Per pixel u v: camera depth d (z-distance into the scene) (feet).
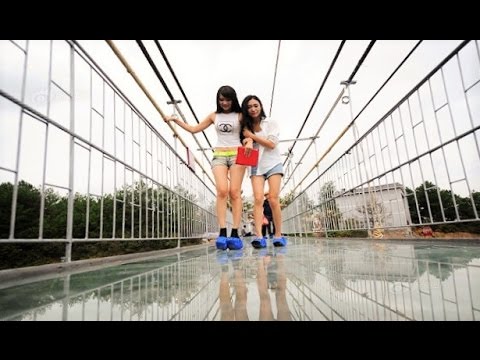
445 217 7.91
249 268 4.46
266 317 1.79
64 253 5.75
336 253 6.56
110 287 3.30
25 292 3.17
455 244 7.55
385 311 1.81
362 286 2.62
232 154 9.84
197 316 1.89
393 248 7.24
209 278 3.59
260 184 10.48
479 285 2.47
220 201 9.96
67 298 2.75
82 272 5.01
